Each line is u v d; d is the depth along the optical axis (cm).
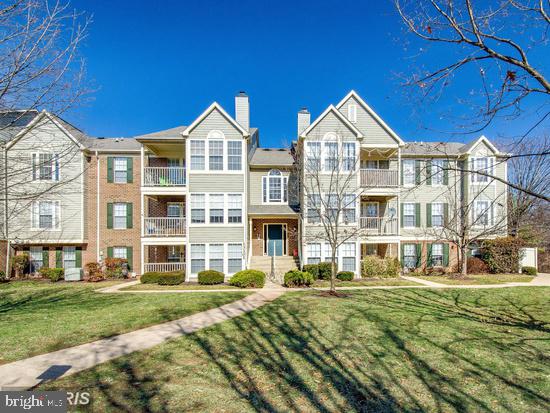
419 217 2020
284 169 2080
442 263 2017
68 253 1880
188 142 1703
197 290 1405
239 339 708
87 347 657
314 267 1658
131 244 1916
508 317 921
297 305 1056
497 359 596
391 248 1972
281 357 601
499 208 1930
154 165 1961
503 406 431
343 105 1864
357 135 1716
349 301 1126
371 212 2075
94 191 1903
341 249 1734
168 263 1717
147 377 515
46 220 1828
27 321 862
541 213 1033
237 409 418
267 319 877
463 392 471
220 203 1706
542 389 480
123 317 902
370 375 526
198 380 504
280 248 2119
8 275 1789
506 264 1948
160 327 802
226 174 1709
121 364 568
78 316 916
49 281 1716
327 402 439
